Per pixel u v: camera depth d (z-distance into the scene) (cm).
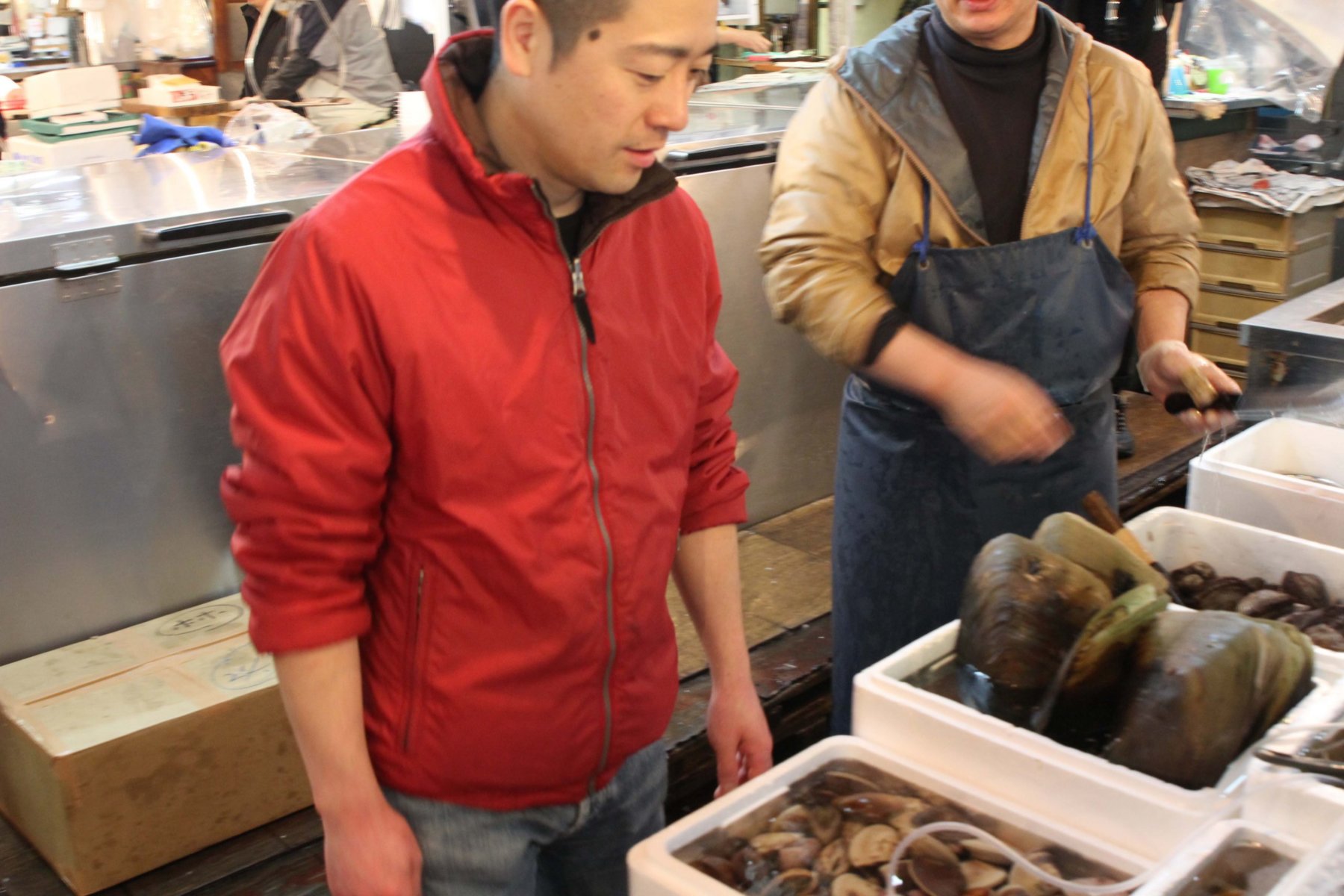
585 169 89
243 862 165
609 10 81
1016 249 153
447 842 105
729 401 123
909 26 156
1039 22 156
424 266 91
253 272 189
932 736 107
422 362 91
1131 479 283
